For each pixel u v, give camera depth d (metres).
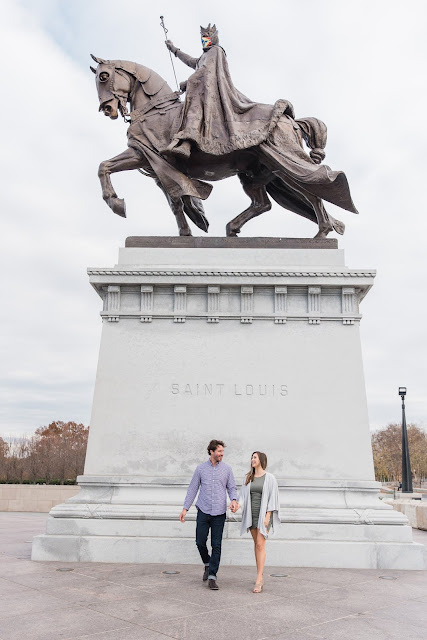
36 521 20.12
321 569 9.50
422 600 7.34
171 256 12.21
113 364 11.38
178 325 11.61
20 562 9.62
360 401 11.17
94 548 9.80
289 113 13.27
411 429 114.50
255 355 11.44
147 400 11.20
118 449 10.94
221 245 12.45
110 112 13.18
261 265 12.15
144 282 11.63
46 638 5.59
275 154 12.48
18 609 6.61
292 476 10.81
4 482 35.12
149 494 10.50
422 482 122.62
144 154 12.81
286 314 11.59
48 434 113.94
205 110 12.70
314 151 13.45
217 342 11.52
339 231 13.12
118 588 7.72
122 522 10.06
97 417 11.09
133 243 12.53
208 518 8.23
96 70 13.38
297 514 10.15
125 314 11.59
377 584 8.32
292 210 14.09
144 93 13.30
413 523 19.83
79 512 10.16
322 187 12.12
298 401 11.20
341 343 11.49
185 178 12.57
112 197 12.68
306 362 11.41
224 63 13.22
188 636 5.73
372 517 10.06
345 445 10.96
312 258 12.22
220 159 12.87
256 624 6.20
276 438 11.01
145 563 9.70
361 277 11.62
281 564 9.73
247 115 12.89
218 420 11.09
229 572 9.09
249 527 8.03
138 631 5.86
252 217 14.03
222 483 8.29
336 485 10.56
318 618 6.46
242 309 11.62
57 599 7.08
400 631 6.02
